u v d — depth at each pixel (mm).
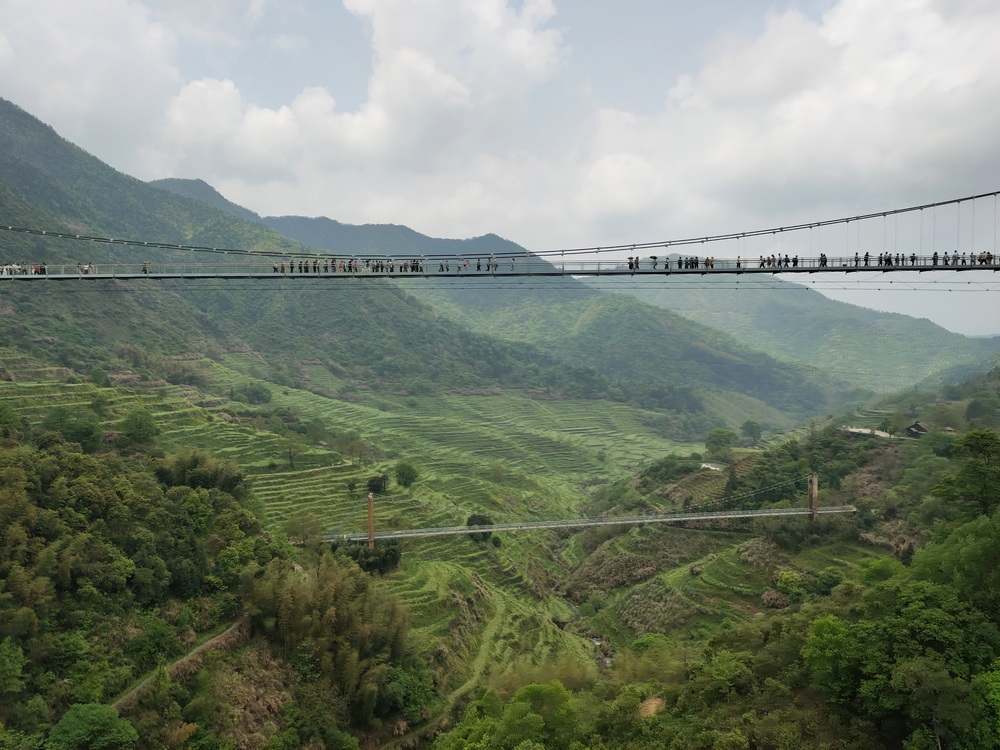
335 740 53844
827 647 37344
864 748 33719
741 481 110688
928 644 35469
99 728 42219
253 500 82750
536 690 47938
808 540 87875
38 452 61469
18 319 152500
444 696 66812
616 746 41906
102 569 52312
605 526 117625
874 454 105562
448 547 100000
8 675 41688
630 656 57844
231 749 47969
